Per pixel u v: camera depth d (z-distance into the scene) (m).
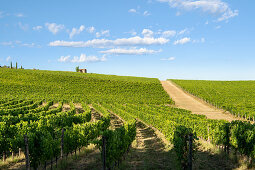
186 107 48.28
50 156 10.50
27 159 8.78
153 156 12.92
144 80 103.44
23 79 80.06
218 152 12.97
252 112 31.42
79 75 104.31
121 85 83.19
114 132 11.60
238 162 11.05
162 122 19.36
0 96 52.03
